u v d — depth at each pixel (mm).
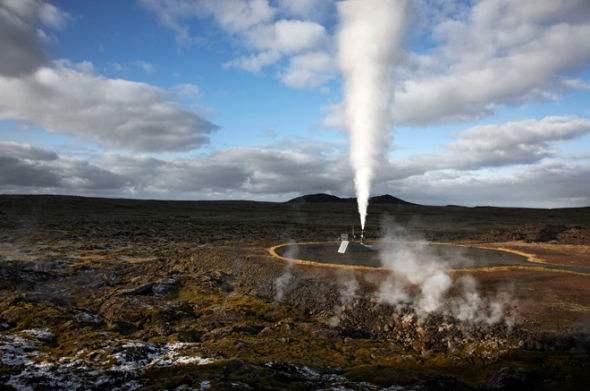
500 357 19125
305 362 18672
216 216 117000
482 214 138875
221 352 19641
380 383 16531
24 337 21797
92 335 22406
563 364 17797
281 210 144500
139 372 17391
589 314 21250
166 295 30844
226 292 30812
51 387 16062
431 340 21641
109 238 66375
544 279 26656
